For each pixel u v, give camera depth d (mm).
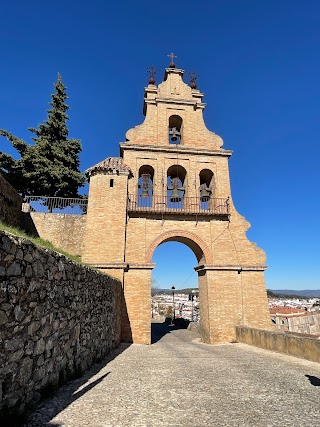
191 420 4660
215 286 18281
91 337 9062
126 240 18203
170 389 6527
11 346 4297
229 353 12961
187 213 19203
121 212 18031
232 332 17594
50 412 4738
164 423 4492
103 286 11258
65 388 6172
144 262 18000
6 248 4254
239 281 18594
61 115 26281
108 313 12219
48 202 20734
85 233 17516
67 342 6816
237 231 19766
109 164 19078
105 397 5719
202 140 22219
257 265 19016
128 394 6012
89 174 18922
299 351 11328
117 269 16953
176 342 18469
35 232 18266
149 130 21781
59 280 6426
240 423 4586
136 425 4379
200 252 19641
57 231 18531
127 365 9398
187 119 22703
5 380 4105
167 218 19312
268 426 4488
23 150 23828
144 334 16500
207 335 17891
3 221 15445
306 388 6797
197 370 8828
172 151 21078
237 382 7320
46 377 5551
